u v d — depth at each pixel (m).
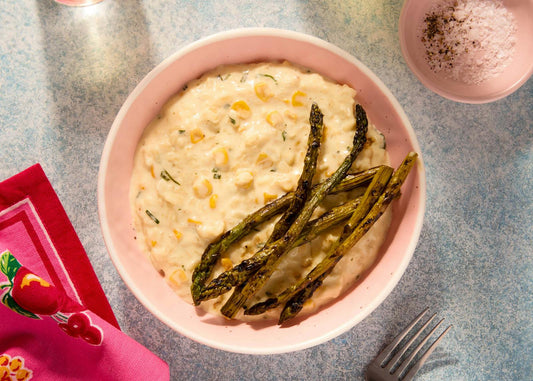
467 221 0.41
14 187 0.38
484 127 0.41
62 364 0.37
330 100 0.36
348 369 0.41
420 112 0.41
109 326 0.37
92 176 0.39
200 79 0.36
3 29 0.39
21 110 0.39
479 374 0.41
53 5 0.39
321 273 0.33
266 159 0.35
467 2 0.39
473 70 0.39
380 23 0.40
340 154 0.35
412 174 0.36
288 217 0.34
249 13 0.40
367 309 0.34
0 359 0.37
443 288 0.41
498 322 0.41
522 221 0.41
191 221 0.35
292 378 0.41
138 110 0.35
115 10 0.39
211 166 0.35
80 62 0.39
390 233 0.37
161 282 0.37
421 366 0.41
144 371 0.37
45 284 0.35
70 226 0.39
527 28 0.39
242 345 0.34
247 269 0.33
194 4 0.40
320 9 0.40
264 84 0.35
